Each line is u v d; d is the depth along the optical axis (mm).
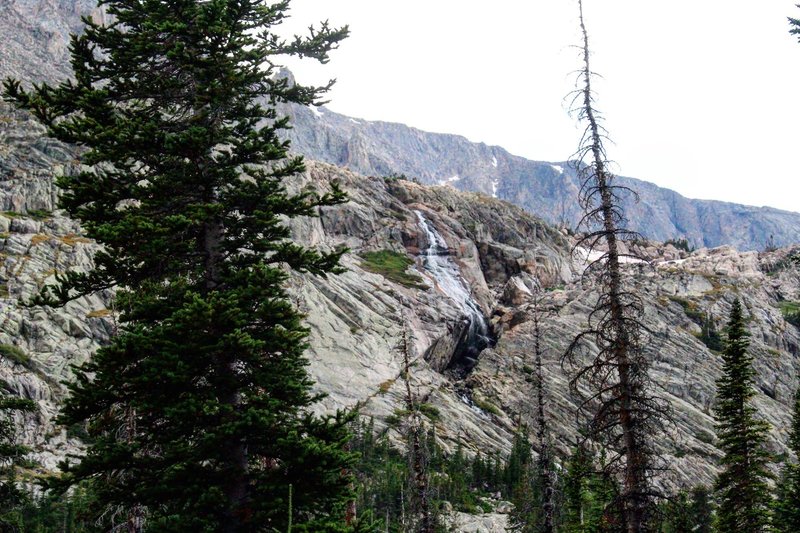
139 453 18047
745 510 38031
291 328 17609
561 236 183000
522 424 103438
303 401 17656
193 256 18125
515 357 120312
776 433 108312
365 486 65750
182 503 15789
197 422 16312
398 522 55438
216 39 17406
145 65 18750
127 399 16172
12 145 109188
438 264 146250
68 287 16953
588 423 21219
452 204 172875
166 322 16312
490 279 157625
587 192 21062
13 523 30078
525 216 182375
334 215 140750
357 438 81562
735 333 40438
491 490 78125
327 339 102562
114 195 17625
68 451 68250
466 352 125938
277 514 15797
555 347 118062
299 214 19109
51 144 110562
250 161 19156
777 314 144250
